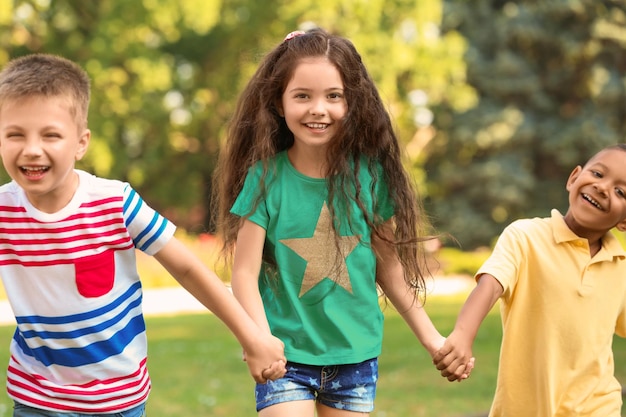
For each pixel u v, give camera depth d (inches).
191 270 155.7
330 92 177.3
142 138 1322.6
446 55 1275.8
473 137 1289.4
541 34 1273.4
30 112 142.6
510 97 1315.2
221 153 191.0
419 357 459.8
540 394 185.0
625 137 1315.2
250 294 176.2
